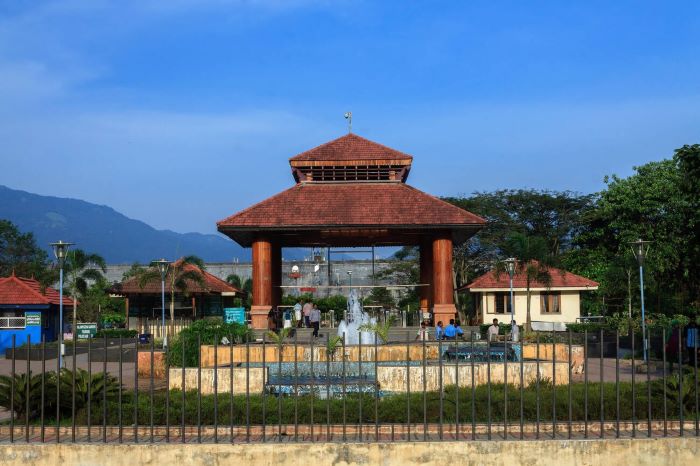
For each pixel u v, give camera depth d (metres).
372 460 11.67
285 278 60.72
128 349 29.47
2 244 73.44
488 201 60.81
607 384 16.59
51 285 49.53
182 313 47.81
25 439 12.38
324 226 31.73
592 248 56.19
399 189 34.00
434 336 29.33
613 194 52.19
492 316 46.47
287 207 32.84
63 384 14.43
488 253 57.00
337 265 60.59
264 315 32.12
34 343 38.09
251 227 31.75
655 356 29.30
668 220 48.56
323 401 14.49
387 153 34.78
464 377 17.77
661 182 50.31
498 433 12.57
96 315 46.72
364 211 32.50
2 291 40.47
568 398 13.38
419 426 13.12
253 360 21.45
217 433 12.70
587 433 12.26
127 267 66.56
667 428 12.96
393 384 17.77
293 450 11.70
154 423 13.54
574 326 39.84
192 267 46.25
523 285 45.38
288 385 16.75
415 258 57.91
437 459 11.68
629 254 44.25
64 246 25.36
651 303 44.34
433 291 33.22
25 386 14.03
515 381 17.81
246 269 70.81
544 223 61.28
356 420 13.62
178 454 11.72
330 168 34.47
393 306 53.91
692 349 23.70
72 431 12.27
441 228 32.12
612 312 48.41
